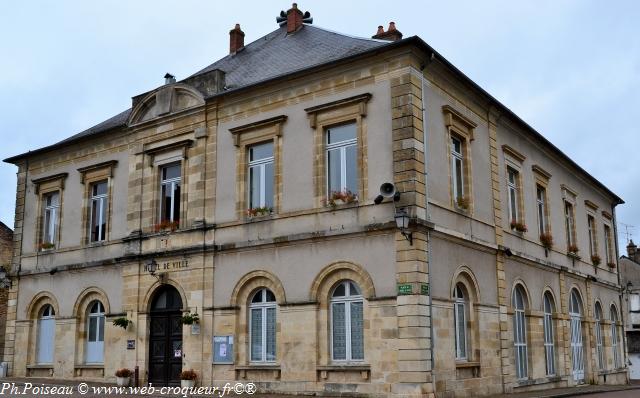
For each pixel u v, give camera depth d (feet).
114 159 78.54
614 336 108.17
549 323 81.87
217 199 68.18
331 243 59.57
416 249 54.95
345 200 59.36
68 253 81.00
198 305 66.90
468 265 62.95
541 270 80.59
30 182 87.81
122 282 73.92
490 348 64.59
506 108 73.20
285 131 64.59
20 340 83.30
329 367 57.47
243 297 64.59
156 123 74.54
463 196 65.46
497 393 64.39
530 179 81.82
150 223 73.10
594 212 107.86
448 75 63.67
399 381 53.62
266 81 65.26
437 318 56.39
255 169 67.15
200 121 70.90
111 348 73.36
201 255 67.56
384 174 57.77
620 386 91.50
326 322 58.95
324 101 62.54
